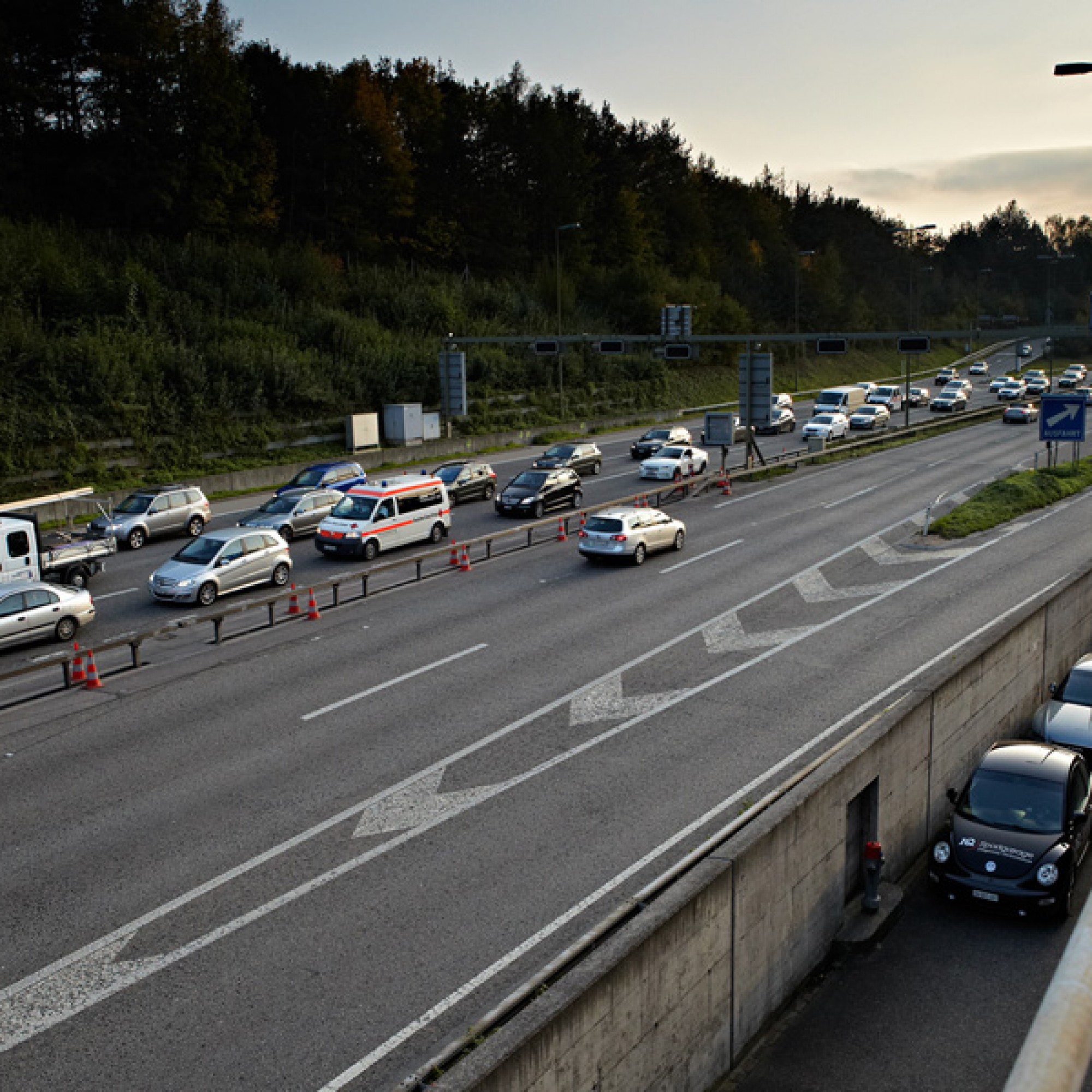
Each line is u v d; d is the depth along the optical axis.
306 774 15.67
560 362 63.72
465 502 40.28
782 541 32.72
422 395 60.16
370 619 24.34
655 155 112.75
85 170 58.91
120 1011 10.13
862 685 19.44
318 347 59.72
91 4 58.75
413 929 11.52
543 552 31.88
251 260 63.38
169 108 61.94
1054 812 13.00
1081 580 19.69
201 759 16.25
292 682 19.91
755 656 21.27
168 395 46.97
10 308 45.69
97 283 51.91
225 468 45.34
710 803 14.62
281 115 75.88
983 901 12.34
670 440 51.16
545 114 94.62
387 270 74.31
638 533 29.55
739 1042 9.90
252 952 11.12
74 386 44.22
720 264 116.19
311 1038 9.73
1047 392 73.31
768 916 10.27
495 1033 7.33
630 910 9.89
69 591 23.36
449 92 94.81
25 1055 9.50
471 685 19.66
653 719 17.88
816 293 120.88
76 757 16.36
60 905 12.02
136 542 32.78
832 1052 9.95
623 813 14.32
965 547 31.42
